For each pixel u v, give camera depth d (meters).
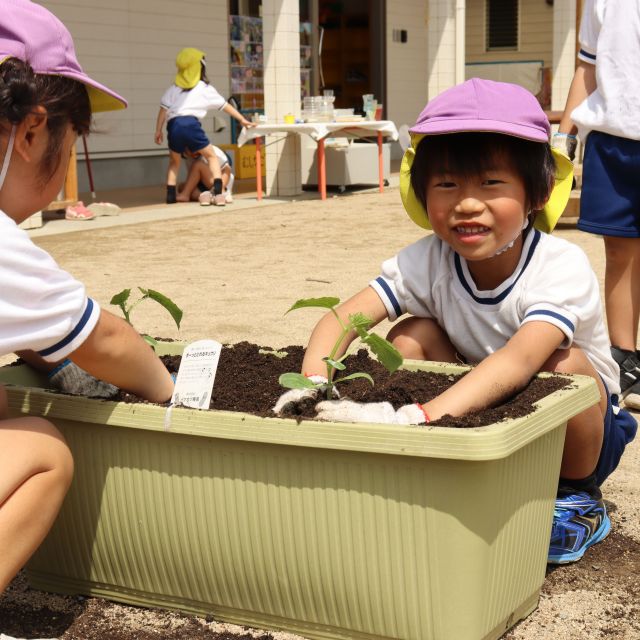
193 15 13.35
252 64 14.59
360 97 18.45
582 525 2.19
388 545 1.73
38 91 1.73
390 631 1.78
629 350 3.43
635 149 3.31
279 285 5.66
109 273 6.16
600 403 2.19
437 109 2.04
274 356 2.46
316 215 9.30
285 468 1.76
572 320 2.04
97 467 1.95
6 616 2.00
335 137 11.65
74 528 2.02
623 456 2.86
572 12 16.31
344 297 5.25
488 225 2.01
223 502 1.84
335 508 1.75
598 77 3.35
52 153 1.80
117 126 12.43
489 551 1.72
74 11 11.58
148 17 12.62
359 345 3.77
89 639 1.89
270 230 8.28
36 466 1.75
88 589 2.08
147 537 1.94
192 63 10.33
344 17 18.42
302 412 1.87
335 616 1.83
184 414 1.80
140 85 12.64
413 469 1.67
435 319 2.35
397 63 17.86
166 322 4.60
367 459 1.69
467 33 21.55
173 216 9.43
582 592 2.06
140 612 2.02
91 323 1.79
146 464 1.89
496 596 1.79
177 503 1.89
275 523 1.81
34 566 2.11
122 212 9.84
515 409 1.80
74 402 1.91
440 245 2.27
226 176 10.70
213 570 1.90
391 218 8.93
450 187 2.03
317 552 1.79
